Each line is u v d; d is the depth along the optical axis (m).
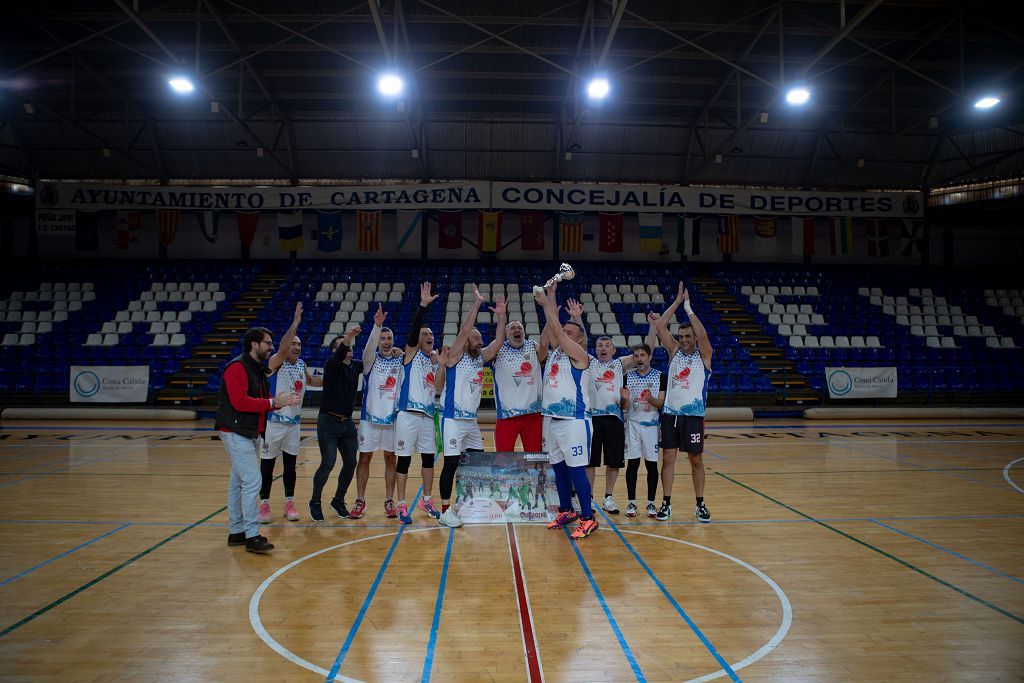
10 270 17.84
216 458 8.83
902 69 14.92
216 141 18.30
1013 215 18.67
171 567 4.35
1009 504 6.30
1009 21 12.93
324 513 5.88
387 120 17.73
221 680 2.83
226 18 12.62
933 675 2.91
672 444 5.62
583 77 12.46
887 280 19.14
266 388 4.96
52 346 15.52
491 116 17.84
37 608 3.64
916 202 18.39
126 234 17.66
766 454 9.51
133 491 6.73
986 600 3.82
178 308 16.91
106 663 2.98
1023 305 18.09
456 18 11.86
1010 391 15.48
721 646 3.19
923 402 15.27
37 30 13.23
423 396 5.59
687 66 15.12
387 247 19.75
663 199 17.64
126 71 15.13
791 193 18.00
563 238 17.80
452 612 3.60
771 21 12.62
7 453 9.19
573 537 5.06
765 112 13.78
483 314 16.50
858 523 5.57
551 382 5.27
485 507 5.57
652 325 6.09
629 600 3.79
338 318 16.20
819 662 3.03
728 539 5.06
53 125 17.81
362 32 13.37
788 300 18.17
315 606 3.68
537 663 3.00
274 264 19.16
